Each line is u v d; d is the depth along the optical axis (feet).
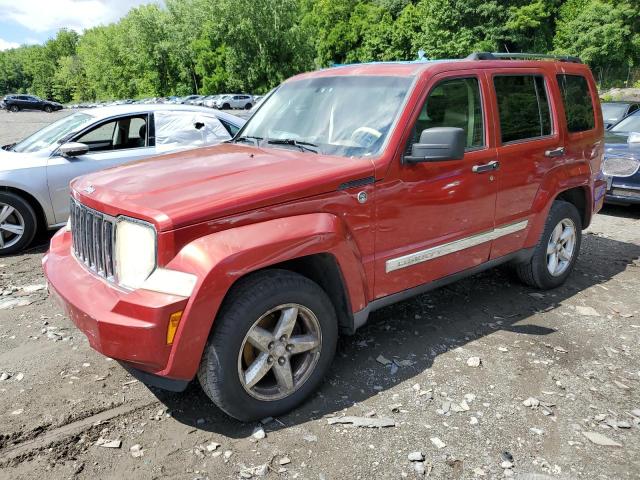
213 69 215.10
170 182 10.13
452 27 180.45
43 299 15.81
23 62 499.51
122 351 8.82
